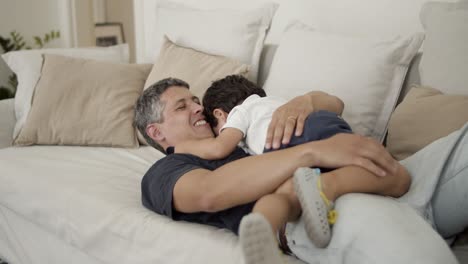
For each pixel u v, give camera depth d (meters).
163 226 1.06
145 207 1.15
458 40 1.29
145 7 2.48
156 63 1.84
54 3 2.94
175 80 1.38
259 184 0.91
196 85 1.65
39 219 1.38
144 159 1.59
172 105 1.29
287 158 0.92
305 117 1.10
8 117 1.89
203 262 0.98
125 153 1.65
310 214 0.81
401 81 1.45
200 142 1.14
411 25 1.75
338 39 1.54
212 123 1.33
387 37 1.48
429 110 1.21
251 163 0.94
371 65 1.43
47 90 1.76
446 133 1.14
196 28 1.87
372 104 1.44
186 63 1.73
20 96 1.90
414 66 1.49
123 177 1.40
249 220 0.67
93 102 1.75
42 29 2.92
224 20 1.82
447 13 1.36
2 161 1.52
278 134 1.07
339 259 0.81
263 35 1.80
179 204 1.00
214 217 1.02
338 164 0.93
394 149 1.28
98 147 1.74
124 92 1.78
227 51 1.77
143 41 2.55
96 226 1.20
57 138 1.73
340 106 1.27
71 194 1.28
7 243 1.60
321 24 1.95
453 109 1.17
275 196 0.87
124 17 4.14
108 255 1.19
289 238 0.93
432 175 0.93
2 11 2.70
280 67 1.61
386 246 0.74
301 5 1.98
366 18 1.84
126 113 1.74
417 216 0.84
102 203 1.20
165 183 1.02
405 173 0.98
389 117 1.46
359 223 0.79
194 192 0.95
